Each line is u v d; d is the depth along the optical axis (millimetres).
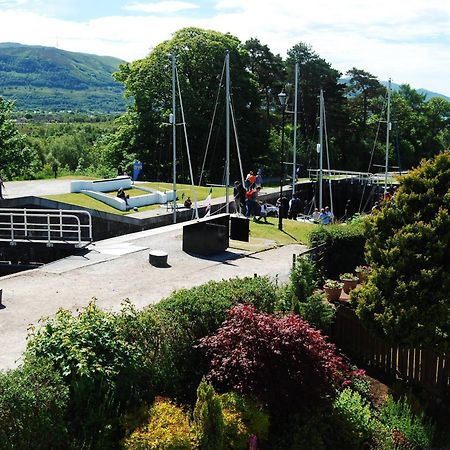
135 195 32875
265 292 12883
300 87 69500
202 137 52250
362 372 12922
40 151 77438
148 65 52031
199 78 52531
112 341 9508
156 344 10344
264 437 9844
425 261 12781
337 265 19031
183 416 9203
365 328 13484
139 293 15875
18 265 20938
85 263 18812
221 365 10422
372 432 10977
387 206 13727
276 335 10508
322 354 10742
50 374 8484
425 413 12406
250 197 27062
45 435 7977
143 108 53125
